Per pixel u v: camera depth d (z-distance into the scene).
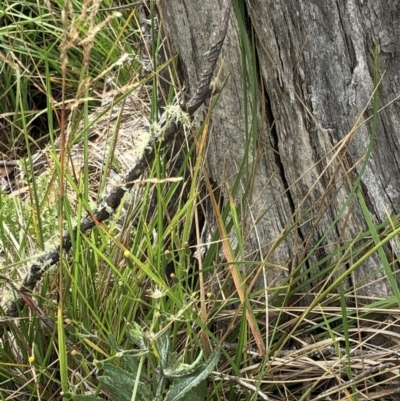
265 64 1.56
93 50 2.21
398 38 1.49
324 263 1.63
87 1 1.25
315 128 1.57
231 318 1.62
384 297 1.61
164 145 1.54
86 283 1.53
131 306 1.53
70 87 2.26
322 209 1.60
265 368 1.54
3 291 1.66
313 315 1.62
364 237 1.58
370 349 1.59
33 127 2.30
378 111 1.54
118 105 2.10
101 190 1.59
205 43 1.58
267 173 1.63
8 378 1.55
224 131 1.62
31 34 2.29
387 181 1.57
